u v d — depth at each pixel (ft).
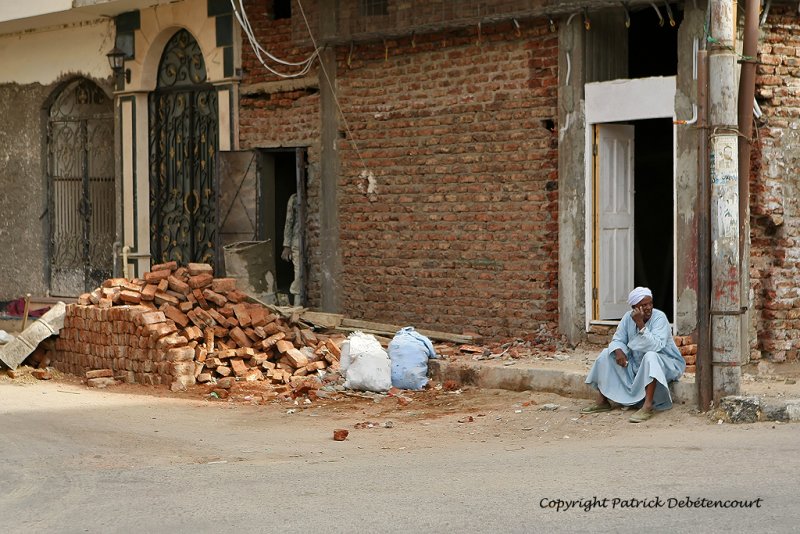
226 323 53.78
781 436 35.27
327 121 61.16
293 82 62.80
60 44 75.61
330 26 58.75
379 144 59.00
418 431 41.11
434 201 56.85
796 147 48.70
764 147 47.93
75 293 77.30
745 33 39.83
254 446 39.19
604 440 37.27
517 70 53.16
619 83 49.60
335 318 56.70
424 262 57.47
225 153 65.46
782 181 48.44
